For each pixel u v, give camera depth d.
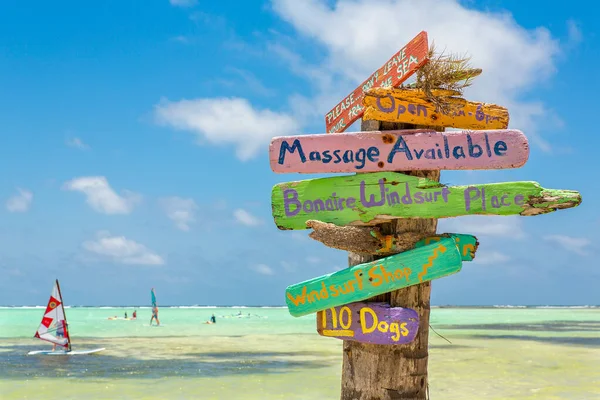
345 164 4.35
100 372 20.48
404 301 4.39
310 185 4.43
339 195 4.36
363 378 4.47
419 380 4.42
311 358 25.14
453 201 4.16
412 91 4.41
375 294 4.27
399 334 4.27
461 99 4.46
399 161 4.28
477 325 62.50
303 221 4.44
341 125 5.09
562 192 3.99
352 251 4.36
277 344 33.22
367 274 4.27
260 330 51.50
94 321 80.31
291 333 45.94
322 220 4.39
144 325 65.06
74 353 27.75
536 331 48.91
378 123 4.52
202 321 80.44
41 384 17.73
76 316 110.25
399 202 4.24
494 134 4.21
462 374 19.20
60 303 28.36
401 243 4.29
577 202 3.97
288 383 17.67
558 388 16.23
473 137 4.23
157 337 40.88
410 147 4.28
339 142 4.37
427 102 4.42
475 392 15.53
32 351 29.00
